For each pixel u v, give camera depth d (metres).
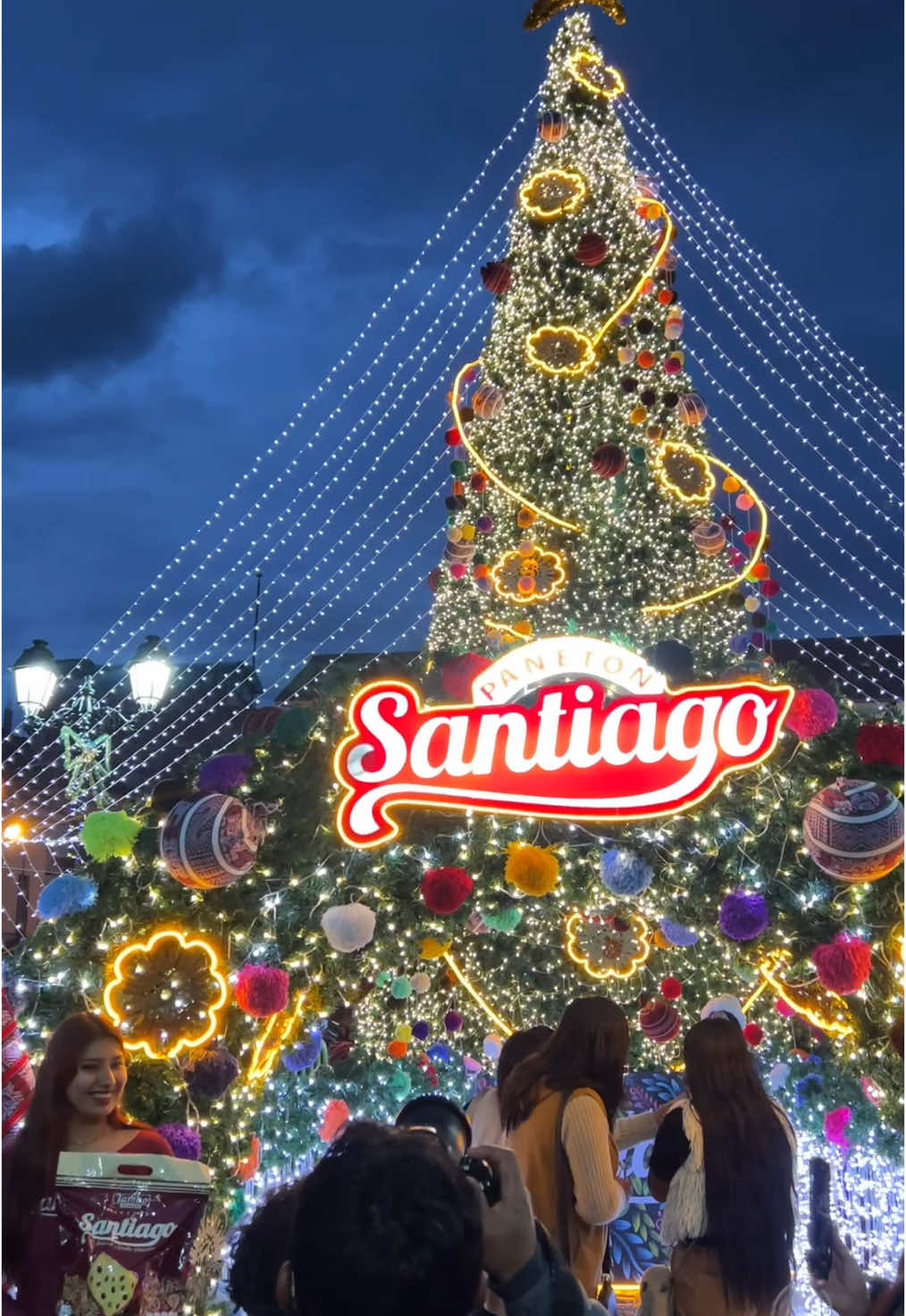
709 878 5.32
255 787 5.30
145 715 14.97
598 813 5.06
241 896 5.23
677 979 7.73
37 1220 2.71
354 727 5.24
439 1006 8.41
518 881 5.07
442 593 12.54
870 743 5.22
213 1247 2.76
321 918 5.23
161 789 5.46
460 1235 1.33
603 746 5.10
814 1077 6.59
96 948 5.13
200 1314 3.24
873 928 5.25
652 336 12.15
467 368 11.37
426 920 5.48
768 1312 3.45
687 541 11.95
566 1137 3.62
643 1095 7.34
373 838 5.15
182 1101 5.05
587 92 12.69
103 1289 2.60
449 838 5.38
